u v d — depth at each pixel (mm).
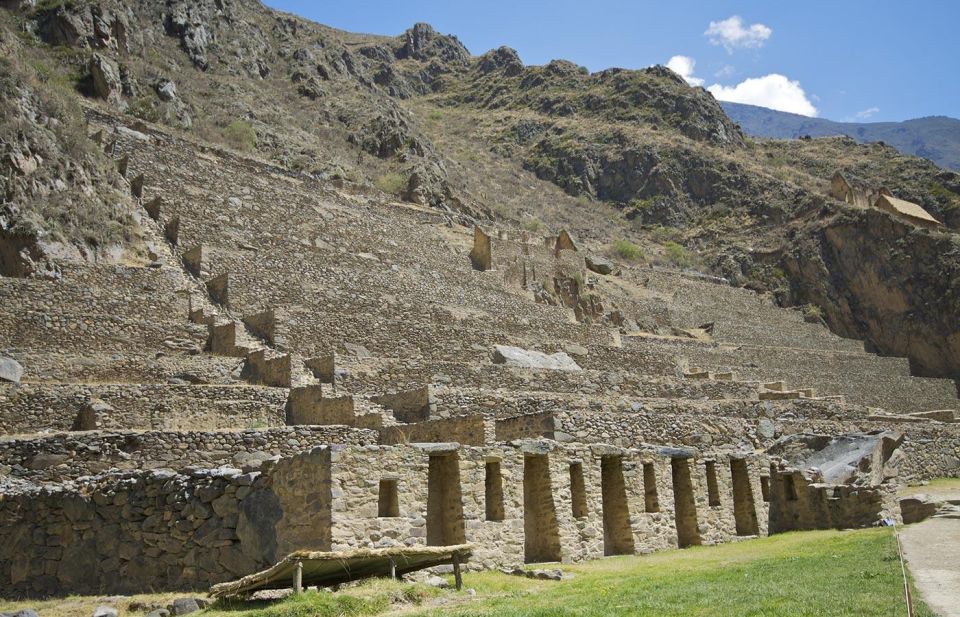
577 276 73125
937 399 79375
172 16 101625
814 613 15523
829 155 153375
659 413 36875
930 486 37781
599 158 145625
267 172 65375
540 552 23766
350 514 19094
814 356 76688
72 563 20188
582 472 24844
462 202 92688
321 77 121188
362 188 79000
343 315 41500
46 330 34406
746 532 30062
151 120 72250
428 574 19875
